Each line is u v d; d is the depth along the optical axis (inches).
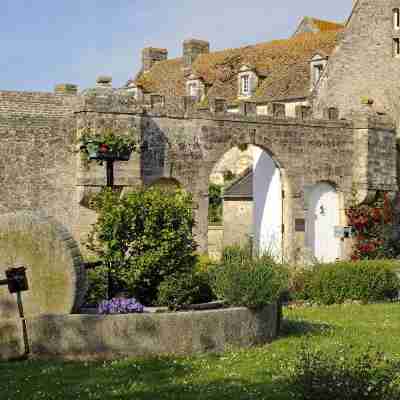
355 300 821.2
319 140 1196.5
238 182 1524.4
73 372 440.5
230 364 463.8
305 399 349.4
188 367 453.4
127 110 1003.3
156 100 1069.8
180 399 390.0
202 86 1755.7
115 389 405.4
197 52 1948.8
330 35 1652.3
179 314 487.2
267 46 1764.3
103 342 472.1
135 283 575.2
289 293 821.2
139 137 1013.2
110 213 576.4
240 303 523.5
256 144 1141.7
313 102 1428.4
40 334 473.1
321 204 1214.9
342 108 1382.9
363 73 1360.7
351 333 597.0
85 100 979.3
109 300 534.0
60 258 488.7
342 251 1222.9
